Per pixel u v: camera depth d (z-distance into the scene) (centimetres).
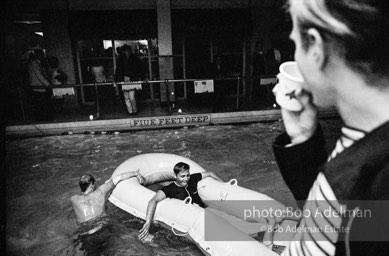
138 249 365
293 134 198
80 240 389
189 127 834
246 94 1009
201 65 854
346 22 160
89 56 993
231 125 838
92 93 1017
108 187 438
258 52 870
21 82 802
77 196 423
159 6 914
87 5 913
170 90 962
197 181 410
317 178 180
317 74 174
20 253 375
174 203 378
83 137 797
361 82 163
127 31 915
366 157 161
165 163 504
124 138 783
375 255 163
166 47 941
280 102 195
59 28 911
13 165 641
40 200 505
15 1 869
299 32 175
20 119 850
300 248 188
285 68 200
